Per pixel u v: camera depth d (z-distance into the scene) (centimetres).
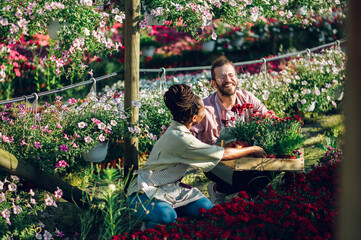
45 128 404
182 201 320
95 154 414
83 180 455
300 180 345
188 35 905
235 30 939
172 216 306
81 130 411
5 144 390
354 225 140
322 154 507
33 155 380
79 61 398
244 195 304
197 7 408
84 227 347
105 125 403
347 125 142
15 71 667
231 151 322
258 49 964
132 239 270
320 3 555
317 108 651
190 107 313
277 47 964
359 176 139
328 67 623
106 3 423
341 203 146
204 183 457
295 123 352
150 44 857
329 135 558
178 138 311
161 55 900
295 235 257
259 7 490
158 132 471
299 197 309
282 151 338
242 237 249
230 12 446
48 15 371
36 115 412
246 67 804
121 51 827
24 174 357
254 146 333
